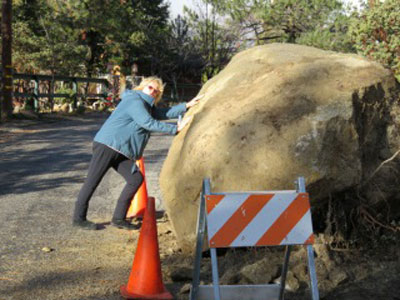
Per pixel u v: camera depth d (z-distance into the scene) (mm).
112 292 4113
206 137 4781
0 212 6488
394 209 5156
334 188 4512
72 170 9242
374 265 4547
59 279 4371
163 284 4129
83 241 5488
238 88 5238
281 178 4395
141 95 5984
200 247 3633
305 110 4562
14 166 9555
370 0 13469
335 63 5121
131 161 5988
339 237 4801
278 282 4219
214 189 4609
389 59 12781
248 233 3477
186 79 43125
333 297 4016
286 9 32125
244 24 36188
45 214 6473
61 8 32250
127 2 39531
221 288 3930
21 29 28359
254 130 4582
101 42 39219
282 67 5180
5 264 4707
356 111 4715
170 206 5043
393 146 4992
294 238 3514
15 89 27312
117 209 5953
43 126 16406
